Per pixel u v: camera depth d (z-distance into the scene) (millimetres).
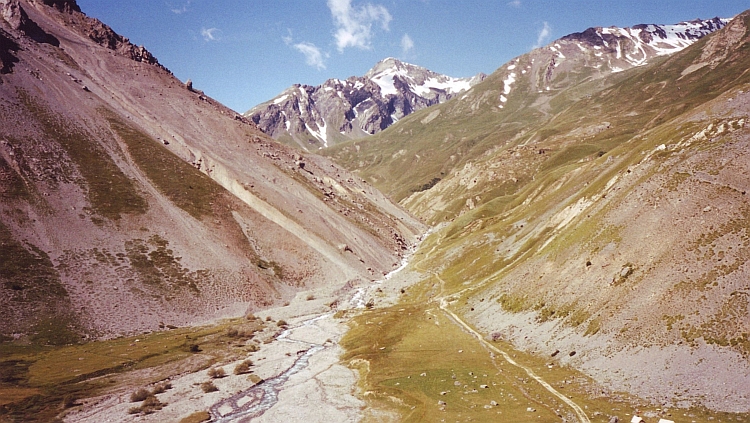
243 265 132500
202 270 120812
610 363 54500
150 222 127125
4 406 55750
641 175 81688
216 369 73625
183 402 60750
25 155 122062
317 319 114312
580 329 64000
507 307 85938
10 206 105125
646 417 41750
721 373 44594
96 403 59781
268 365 77688
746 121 76500
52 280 94188
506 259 116500
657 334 53094
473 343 77875
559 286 75875
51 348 80250
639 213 72250
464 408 51031
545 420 44750
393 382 63281
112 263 107750
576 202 104312
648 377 48875
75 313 90250
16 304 85188
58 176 123750
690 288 54562
